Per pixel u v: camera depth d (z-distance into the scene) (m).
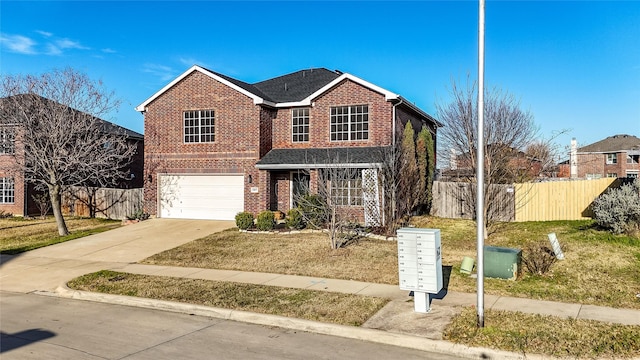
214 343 7.06
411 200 18.83
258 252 14.17
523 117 28.94
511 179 20.66
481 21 7.12
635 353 6.16
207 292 9.86
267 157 21.11
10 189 27.14
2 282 11.67
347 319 7.89
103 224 22.47
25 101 19.39
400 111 21.23
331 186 15.82
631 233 13.87
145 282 10.91
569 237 15.02
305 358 6.41
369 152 19.38
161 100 22.81
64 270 12.83
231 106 21.50
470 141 17.38
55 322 8.23
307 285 10.36
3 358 6.39
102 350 6.73
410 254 8.08
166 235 17.94
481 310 7.20
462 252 13.70
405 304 8.70
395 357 6.47
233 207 21.64
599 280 10.06
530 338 6.72
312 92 22.78
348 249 13.94
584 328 7.12
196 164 22.17
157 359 6.36
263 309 8.56
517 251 10.55
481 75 7.23
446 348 6.63
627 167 53.72
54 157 18.73
